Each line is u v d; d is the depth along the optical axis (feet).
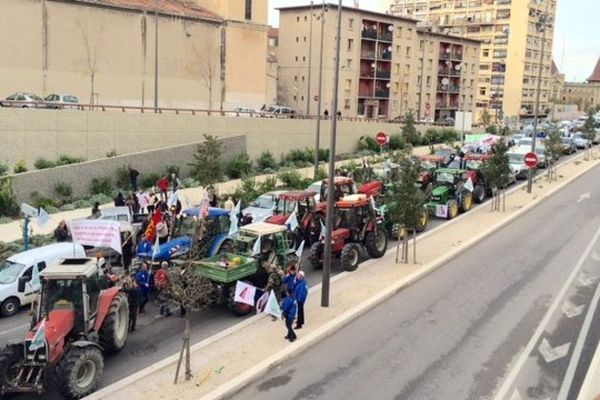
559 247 83.25
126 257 70.85
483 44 387.96
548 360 46.83
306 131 169.78
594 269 72.43
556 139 143.13
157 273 57.77
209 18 199.41
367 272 70.23
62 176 110.42
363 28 268.21
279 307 52.80
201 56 199.62
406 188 72.38
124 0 180.04
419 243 84.69
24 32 156.04
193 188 123.65
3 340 51.70
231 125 149.79
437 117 316.81
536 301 60.80
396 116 278.67
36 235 81.25
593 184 138.92
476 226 94.63
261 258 59.72
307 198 82.23
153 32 184.65
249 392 42.06
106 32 173.06
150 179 123.85
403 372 45.09
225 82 208.03
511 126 273.95
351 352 48.88
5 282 58.54
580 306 59.16
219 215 68.08
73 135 121.90
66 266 43.75
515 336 51.72
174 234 68.03
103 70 173.47
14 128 113.80
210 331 53.16
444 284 67.05
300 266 68.39
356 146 187.62
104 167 118.21
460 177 105.91
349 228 72.74
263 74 220.23
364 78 272.72
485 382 43.32
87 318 42.47
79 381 40.16
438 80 314.76
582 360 46.75
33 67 158.51
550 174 142.61
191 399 40.11
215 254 63.98
